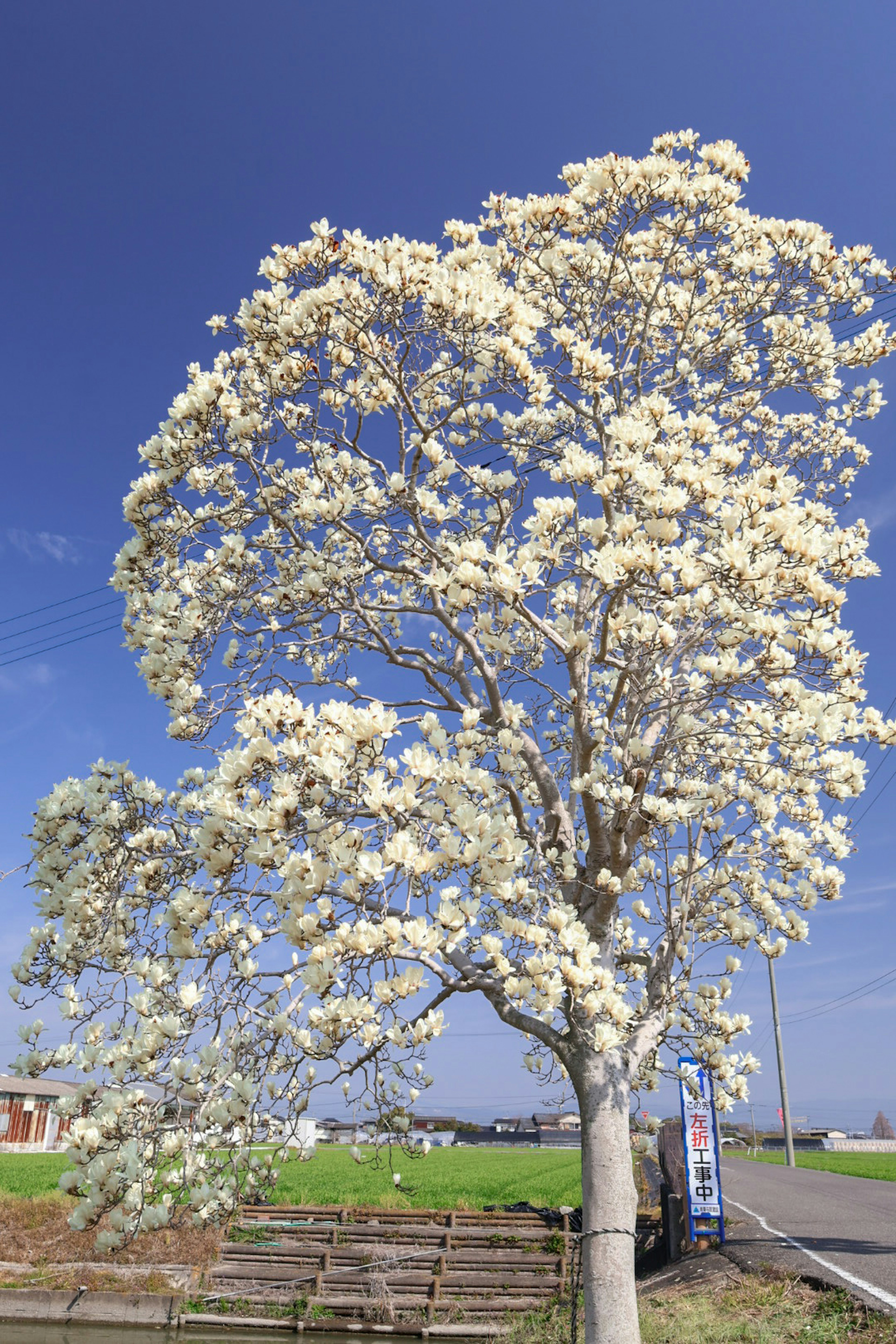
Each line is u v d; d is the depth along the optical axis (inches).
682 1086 404.8
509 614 229.1
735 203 283.6
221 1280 597.3
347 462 290.5
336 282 235.1
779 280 311.7
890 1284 291.0
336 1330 538.6
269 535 278.5
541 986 173.8
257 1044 202.2
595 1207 213.9
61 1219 706.8
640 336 295.1
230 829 190.2
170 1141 174.4
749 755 277.7
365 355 242.1
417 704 269.0
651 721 265.0
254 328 244.7
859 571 250.7
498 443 258.7
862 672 212.7
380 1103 197.8
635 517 191.0
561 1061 248.4
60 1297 582.6
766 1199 627.5
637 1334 204.2
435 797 186.1
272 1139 193.9
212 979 195.3
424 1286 566.6
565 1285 540.1
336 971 165.8
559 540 213.0
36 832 241.1
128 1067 179.5
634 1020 245.3
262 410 267.4
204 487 278.1
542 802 266.7
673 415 212.4
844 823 279.4
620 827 225.3
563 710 353.1
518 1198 815.1
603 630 212.7
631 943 316.2
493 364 251.9
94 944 226.8
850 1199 629.6
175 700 247.0
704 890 271.6
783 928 269.1
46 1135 1796.3
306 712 171.9
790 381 309.0
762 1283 326.3
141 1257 620.1
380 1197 824.9
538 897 202.2
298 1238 645.3
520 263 290.7
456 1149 1924.2
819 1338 249.9
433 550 252.2
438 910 168.2
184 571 275.6
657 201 283.3
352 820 193.8
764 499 188.9
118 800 247.8
